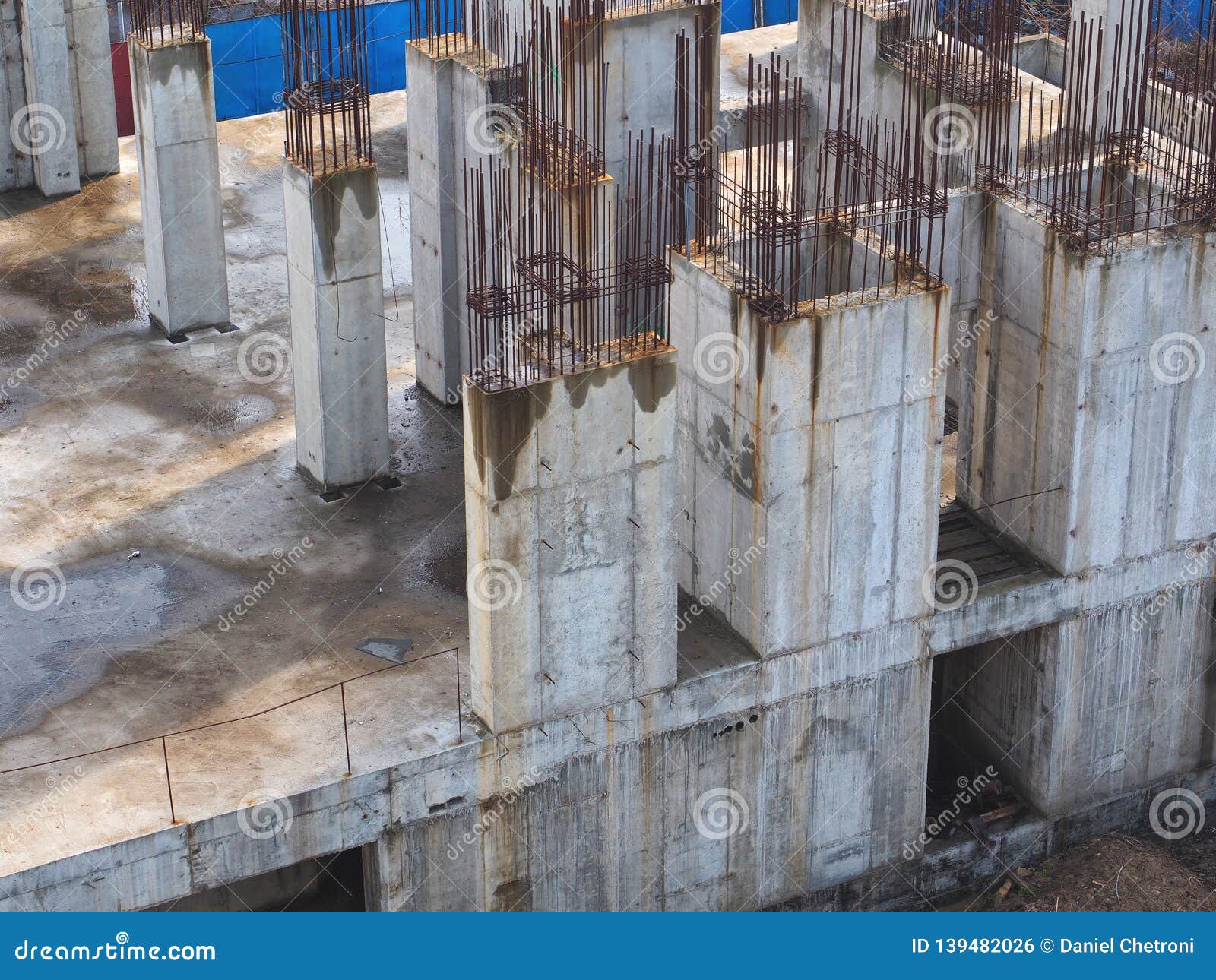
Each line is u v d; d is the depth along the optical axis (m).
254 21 59.69
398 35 60.72
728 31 64.62
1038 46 48.31
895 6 41.09
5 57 45.88
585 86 35.31
